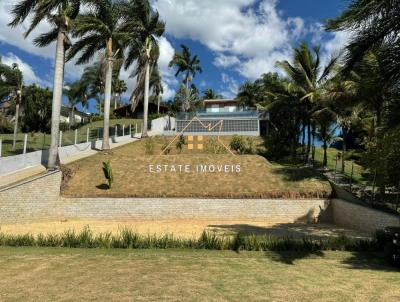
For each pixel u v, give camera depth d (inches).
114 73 1344.7
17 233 609.0
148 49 1465.3
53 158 851.4
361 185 1023.6
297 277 341.1
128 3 1237.7
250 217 794.2
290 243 466.0
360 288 309.9
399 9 461.1
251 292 292.8
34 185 757.9
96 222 763.4
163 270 355.6
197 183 858.1
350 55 515.8
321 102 1189.1
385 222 606.2
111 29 1151.6
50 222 754.8
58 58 904.3
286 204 796.6
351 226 714.2
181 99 2551.7
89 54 1199.6
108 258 405.1
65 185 837.2
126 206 794.8
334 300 278.4
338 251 463.2
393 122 532.1
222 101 2306.8
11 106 1606.8
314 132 1430.9
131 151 1290.6
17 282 311.6
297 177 875.4
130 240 468.4
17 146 1063.6
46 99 2023.9
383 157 688.4
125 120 2365.9
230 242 466.3
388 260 401.1
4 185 737.6
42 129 2042.3
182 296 278.7
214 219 793.6
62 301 265.0
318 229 695.1
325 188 819.4
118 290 291.4
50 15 906.7
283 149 1528.1
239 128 1657.2
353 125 1278.3
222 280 324.8
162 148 1344.7
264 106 1640.0
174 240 478.9
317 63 1396.4
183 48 2514.8
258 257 424.5
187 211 796.6
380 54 498.6
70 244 469.7
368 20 478.3
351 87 898.7
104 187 837.8
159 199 796.6
